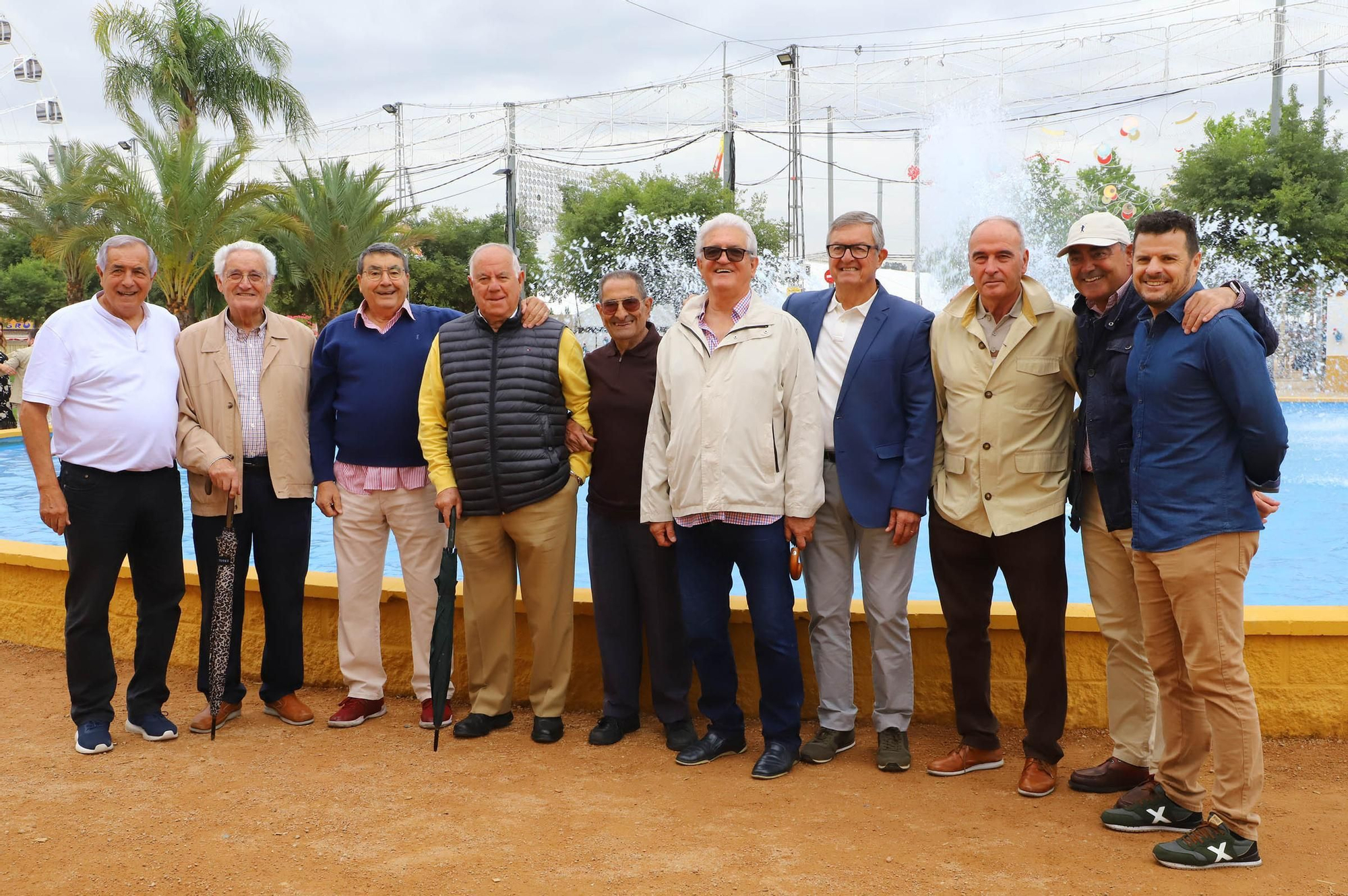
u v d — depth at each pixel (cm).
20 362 1523
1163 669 312
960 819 324
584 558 779
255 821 321
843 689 386
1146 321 309
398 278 418
